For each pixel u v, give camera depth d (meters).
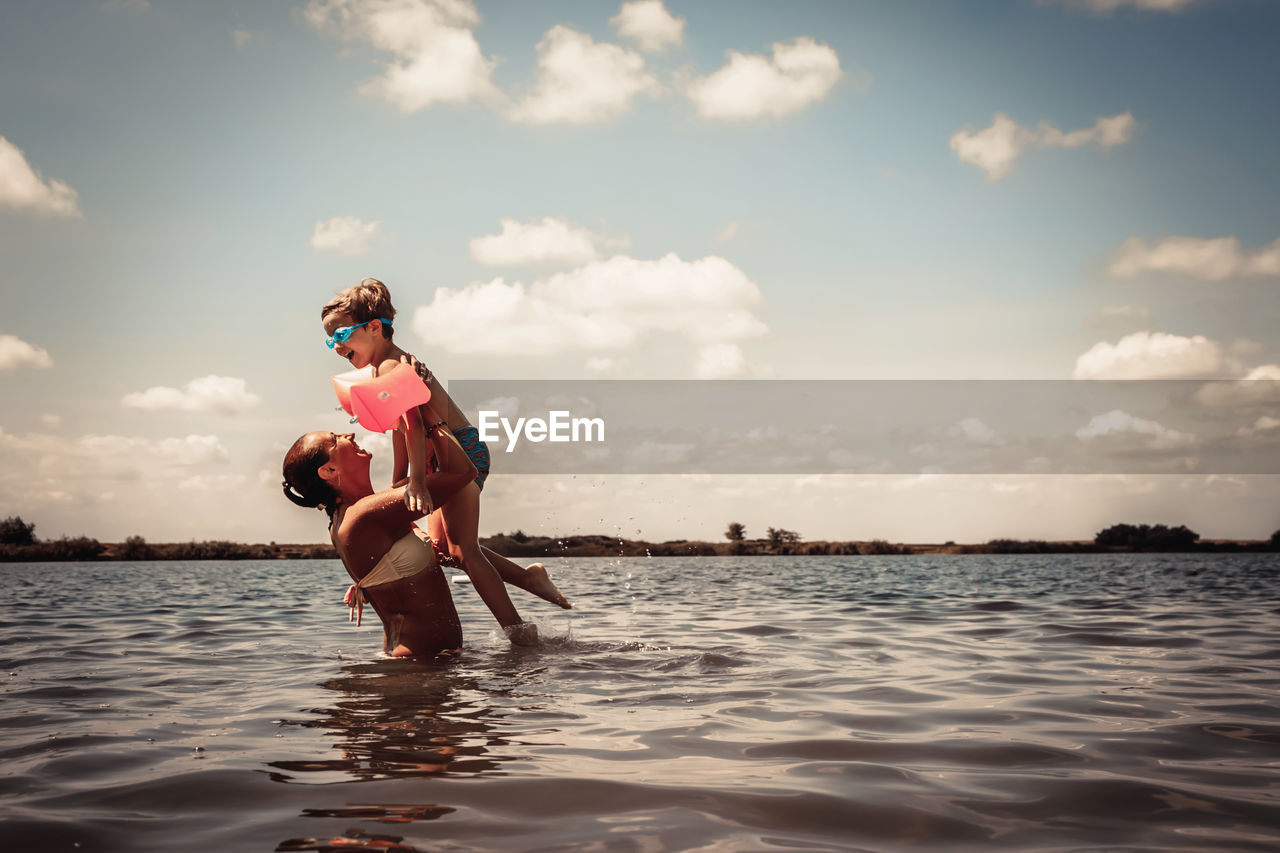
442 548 4.60
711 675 3.71
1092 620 6.25
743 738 2.56
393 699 3.16
